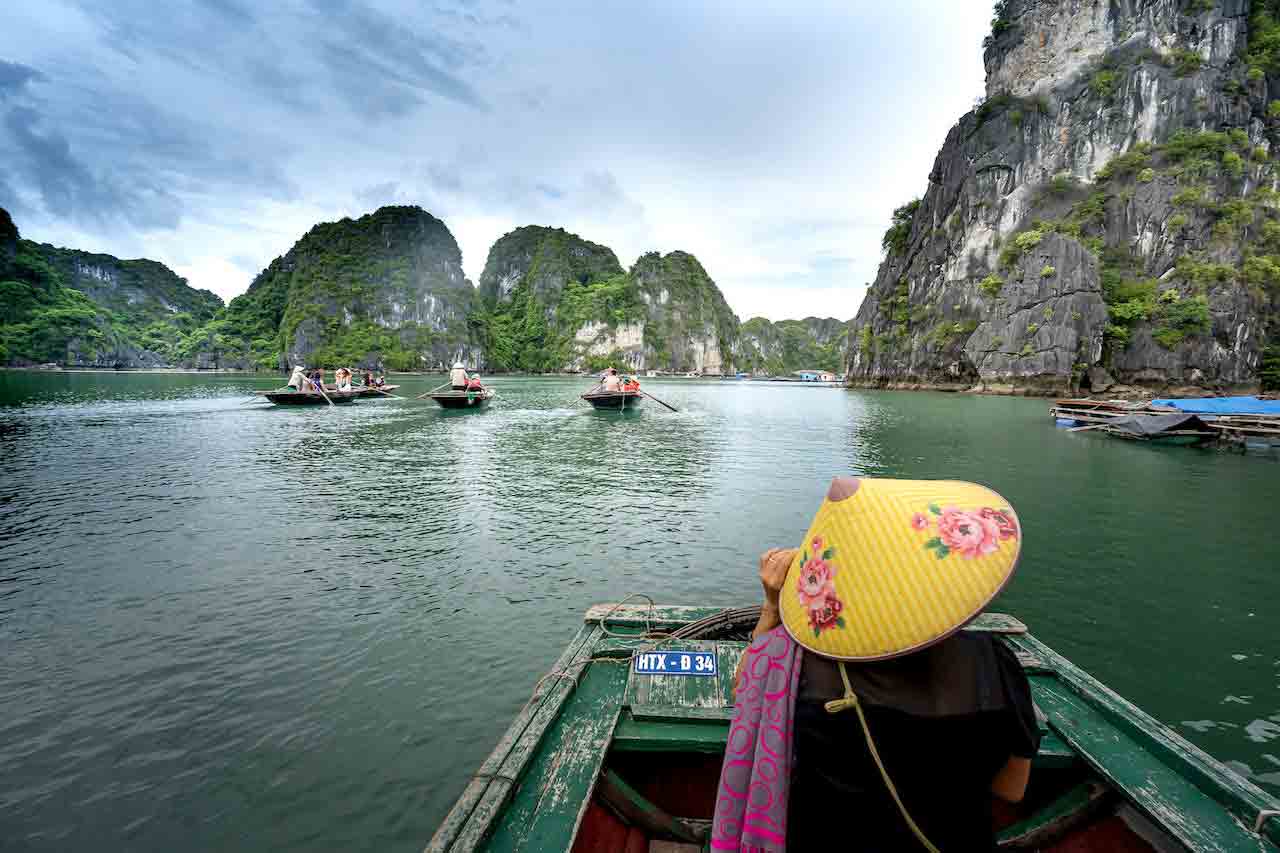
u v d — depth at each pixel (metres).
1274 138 61.59
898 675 1.05
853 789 1.04
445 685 4.98
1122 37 67.31
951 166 76.81
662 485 12.69
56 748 4.21
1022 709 1.02
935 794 1.00
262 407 31.17
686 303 181.62
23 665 5.27
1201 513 10.64
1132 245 58.81
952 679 1.01
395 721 4.51
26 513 10.11
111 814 3.65
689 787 2.83
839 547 1.17
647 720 2.83
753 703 1.23
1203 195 55.53
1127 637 5.96
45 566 7.59
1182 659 5.53
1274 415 19.42
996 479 13.73
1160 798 2.22
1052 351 56.06
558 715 2.87
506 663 5.32
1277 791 3.87
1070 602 6.78
